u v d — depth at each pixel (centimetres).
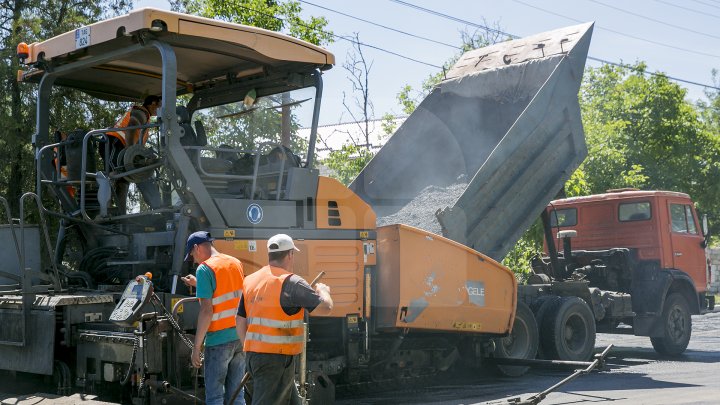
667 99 3484
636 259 1435
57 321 768
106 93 976
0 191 1719
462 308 970
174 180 773
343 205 888
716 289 3456
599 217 1491
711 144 3584
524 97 1204
